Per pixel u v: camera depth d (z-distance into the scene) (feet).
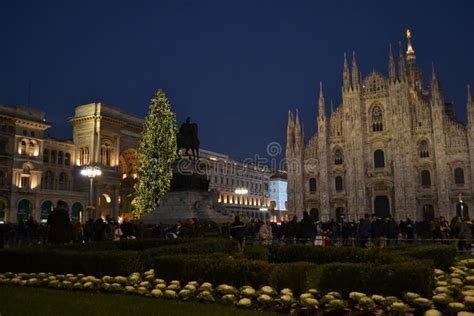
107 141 308.81
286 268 35.42
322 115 282.15
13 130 263.70
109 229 107.96
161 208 117.80
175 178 118.73
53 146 295.07
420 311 29.35
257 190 427.74
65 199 279.90
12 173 257.96
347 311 29.96
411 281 31.27
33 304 33.22
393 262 37.14
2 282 44.34
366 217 99.09
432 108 250.78
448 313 29.01
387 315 28.68
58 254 46.73
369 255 47.03
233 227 84.28
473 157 235.40
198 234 91.45
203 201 117.19
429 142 252.01
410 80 271.90
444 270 47.29
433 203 246.47
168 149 218.18
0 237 102.37
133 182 326.85
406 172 251.60
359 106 271.28
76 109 315.58
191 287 35.42
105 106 310.24
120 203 326.24
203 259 38.86
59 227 67.97
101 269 44.14
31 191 262.67
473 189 233.35
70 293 38.11
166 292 35.55
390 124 263.29
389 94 263.70
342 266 33.58
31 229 122.52
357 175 266.16
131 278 40.52
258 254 50.06
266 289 33.47
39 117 279.90
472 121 239.09
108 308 31.60
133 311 30.63
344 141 275.39
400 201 251.39
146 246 65.87
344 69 279.28
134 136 333.01
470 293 31.71
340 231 137.18
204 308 31.37
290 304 30.96
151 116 222.89
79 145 308.81
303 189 283.38
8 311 30.86
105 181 301.02
